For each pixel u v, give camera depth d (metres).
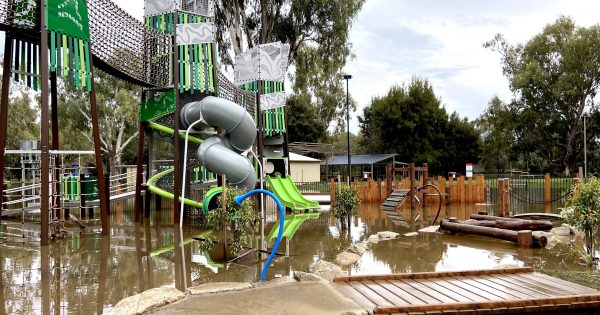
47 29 8.20
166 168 13.68
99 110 32.12
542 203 18.09
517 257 7.60
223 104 11.23
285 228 10.93
